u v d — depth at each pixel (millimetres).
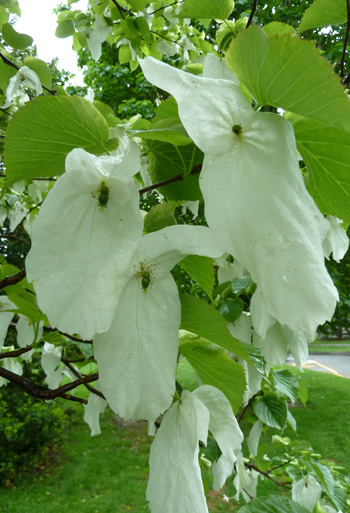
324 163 331
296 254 274
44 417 2814
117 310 343
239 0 2127
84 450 2979
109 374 336
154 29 1551
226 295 845
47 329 744
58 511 2234
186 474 361
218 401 414
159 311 345
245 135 291
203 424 382
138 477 2574
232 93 289
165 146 447
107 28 1428
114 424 3445
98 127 362
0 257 659
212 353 423
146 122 591
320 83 247
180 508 353
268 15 1664
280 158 283
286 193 281
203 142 286
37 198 1635
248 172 287
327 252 578
